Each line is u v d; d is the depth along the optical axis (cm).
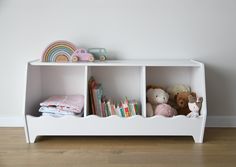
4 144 155
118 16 179
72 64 154
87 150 147
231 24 180
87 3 178
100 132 155
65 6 178
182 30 181
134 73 186
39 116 166
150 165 128
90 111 168
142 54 183
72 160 134
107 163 130
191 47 182
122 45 182
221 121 188
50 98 174
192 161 133
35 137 157
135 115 155
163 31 181
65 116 154
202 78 156
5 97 186
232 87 186
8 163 130
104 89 187
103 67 185
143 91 157
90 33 180
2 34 179
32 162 131
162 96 170
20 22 178
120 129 155
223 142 160
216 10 179
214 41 182
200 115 158
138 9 179
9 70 183
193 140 163
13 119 187
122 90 187
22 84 184
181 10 179
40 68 183
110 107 162
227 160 134
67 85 187
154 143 158
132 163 131
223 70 184
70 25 179
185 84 187
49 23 179
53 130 155
